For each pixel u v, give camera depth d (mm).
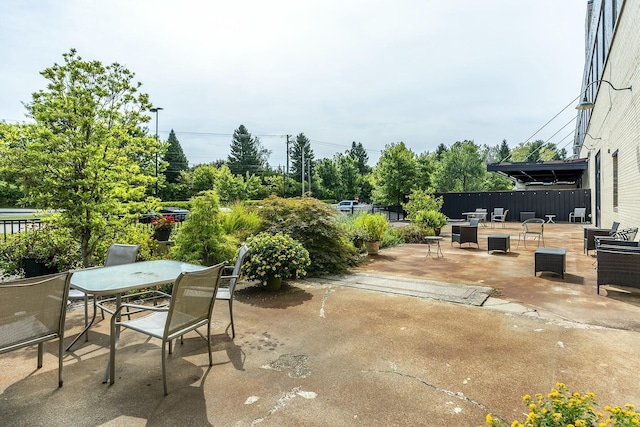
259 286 5527
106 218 5918
